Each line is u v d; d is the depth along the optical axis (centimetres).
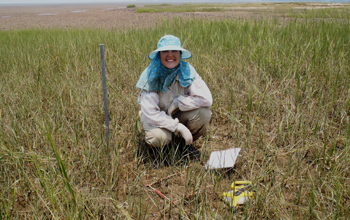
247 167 281
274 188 245
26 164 282
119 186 267
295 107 365
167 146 298
